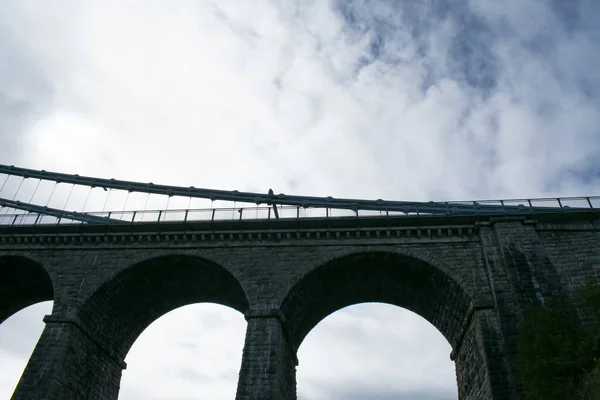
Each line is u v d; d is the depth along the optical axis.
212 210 37.50
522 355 27.67
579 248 33.59
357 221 35.41
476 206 37.81
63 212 43.47
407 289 37.84
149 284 38.56
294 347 37.12
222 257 35.50
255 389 29.41
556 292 30.81
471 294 32.06
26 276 40.34
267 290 33.59
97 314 36.31
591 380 24.59
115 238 37.53
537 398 25.92
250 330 31.88
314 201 42.56
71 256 37.41
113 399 39.72
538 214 34.44
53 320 34.12
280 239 35.88
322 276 35.38
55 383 31.72
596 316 27.89
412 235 35.09
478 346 31.16
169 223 36.94
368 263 35.53
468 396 33.91
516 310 30.58
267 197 43.47
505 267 32.47
